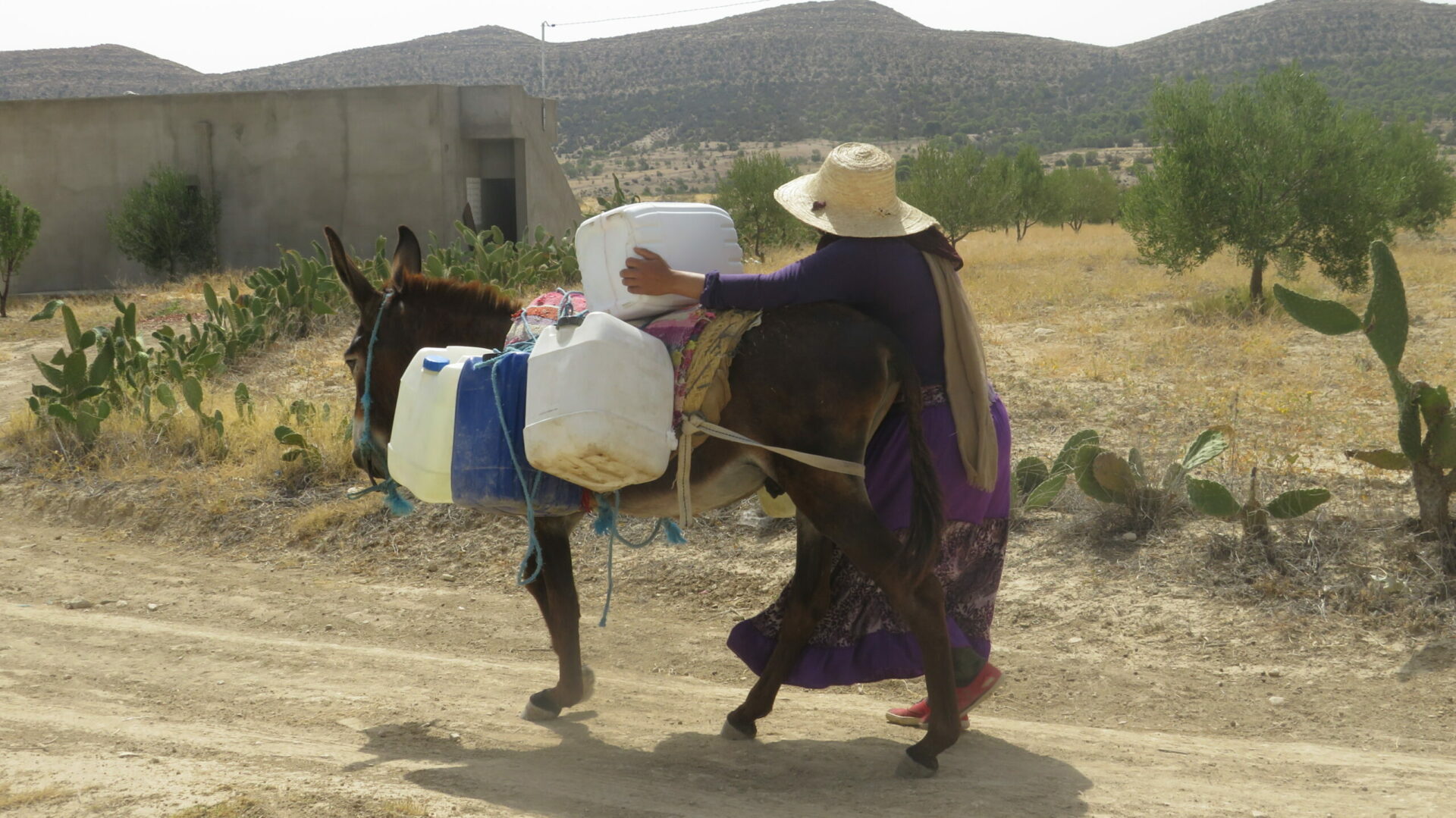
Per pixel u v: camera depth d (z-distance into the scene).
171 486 9.09
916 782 4.09
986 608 4.46
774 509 4.82
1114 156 186.88
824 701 5.49
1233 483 7.36
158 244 27.25
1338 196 17.89
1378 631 5.60
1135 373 12.35
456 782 4.01
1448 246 32.03
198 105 28.05
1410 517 6.50
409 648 6.42
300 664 6.00
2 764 4.09
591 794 3.91
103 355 10.70
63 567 7.88
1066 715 5.21
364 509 8.32
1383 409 10.29
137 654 6.18
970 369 4.19
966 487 4.26
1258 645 5.63
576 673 5.01
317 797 3.62
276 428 8.86
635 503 4.37
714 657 6.10
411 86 27.38
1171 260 19.11
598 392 3.92
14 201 21.17
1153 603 6.12
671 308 4.26
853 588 4.53
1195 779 4.20
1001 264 28.09
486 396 4.31
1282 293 6.44
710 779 4.21
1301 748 4.63
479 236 19.80
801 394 3.95
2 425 11.02
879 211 4.11
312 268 15.23
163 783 3.76
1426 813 3.72
